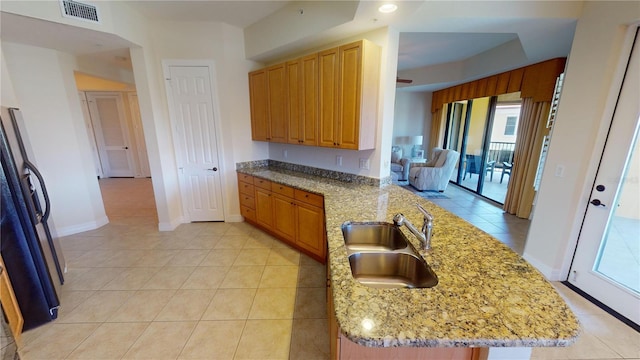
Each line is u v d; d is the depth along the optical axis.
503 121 4.94
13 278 1.76
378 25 2.33
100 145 6.82
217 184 3.78
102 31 2.50
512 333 0.82
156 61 3.25
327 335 1.85
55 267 2.20
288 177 3.23
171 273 2.61
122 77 4.34
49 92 3.19
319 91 2.64
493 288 1.05
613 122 1.98
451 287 1.05
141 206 4.71
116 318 2.01
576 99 2.15
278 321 1.98
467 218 4.14
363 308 0.94
